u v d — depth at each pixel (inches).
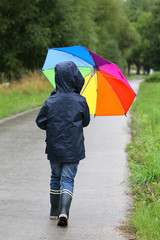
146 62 3654.0
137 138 388.2
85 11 1555.1
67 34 1235.9
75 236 160.1
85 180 244.4
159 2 2576.3
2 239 156.8
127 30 2726.4
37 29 1130.0
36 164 285.9
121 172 263.7
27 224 173.3
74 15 1289.4
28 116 574.2
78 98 163.0
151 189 214.1
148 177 233.9
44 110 163.2
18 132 430.3
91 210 191.6
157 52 2253.9
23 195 214.4
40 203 201.9
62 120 160.4
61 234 162.2
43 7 1202.6
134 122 514.0
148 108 660.7
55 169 169.0
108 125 499.2
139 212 177.9
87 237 158.9
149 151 307.3
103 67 177.8
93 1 1738.4
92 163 290.0
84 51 177.2
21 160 298.2
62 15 1215.6
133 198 209.9
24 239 157.0
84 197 211.3
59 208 163.9
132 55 3895.2
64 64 163.3
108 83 179.0
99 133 432.5
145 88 1401.3
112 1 2059.5
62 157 159.9
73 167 164.6
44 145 358.6
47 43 1164.5
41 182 239.6
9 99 768.9
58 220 167.2
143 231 158.1
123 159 302.8
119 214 185.9
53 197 175.0
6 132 429.7
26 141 377.1
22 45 1154.0
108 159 303.1
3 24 1127.0
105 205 198.7
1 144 361.1
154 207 185.5
